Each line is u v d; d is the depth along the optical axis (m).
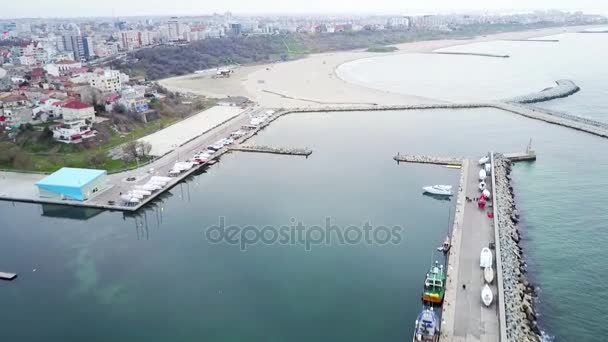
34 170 142.75
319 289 84.31
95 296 84.12
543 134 173.75
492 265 84.19
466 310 72.88
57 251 100.38
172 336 73.75
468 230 97.81
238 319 77.12
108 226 112.19
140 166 145.50
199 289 85.38
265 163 152.75
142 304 81.50
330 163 150.38
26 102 185.38
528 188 125.50
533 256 92.94
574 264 89.94
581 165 140.88
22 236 107.62
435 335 68.81
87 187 123.19
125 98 196.38
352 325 75.06
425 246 97.56
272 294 83.31
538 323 74.44
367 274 88.50
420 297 81.31
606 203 114.44
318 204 119.00
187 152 158.62
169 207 120.44
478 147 161.00
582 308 77.81
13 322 77.81
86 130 162.38
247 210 117.12
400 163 148.62
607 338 71.19
